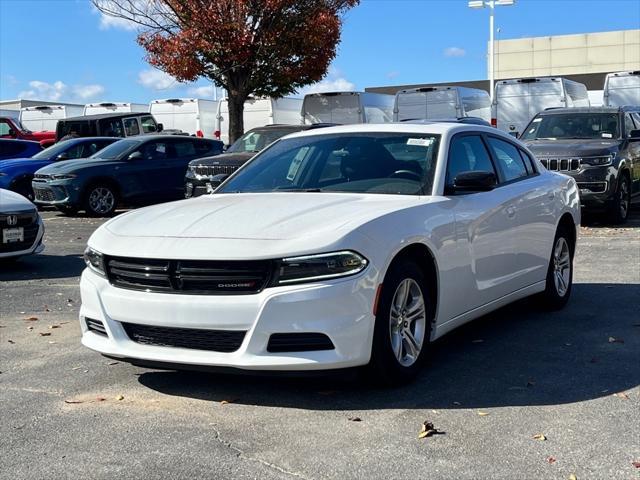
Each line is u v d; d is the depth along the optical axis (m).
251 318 4.15
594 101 25.91
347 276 4.20
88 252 4.88
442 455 3.70
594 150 12.62
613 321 6.43
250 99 23.36
